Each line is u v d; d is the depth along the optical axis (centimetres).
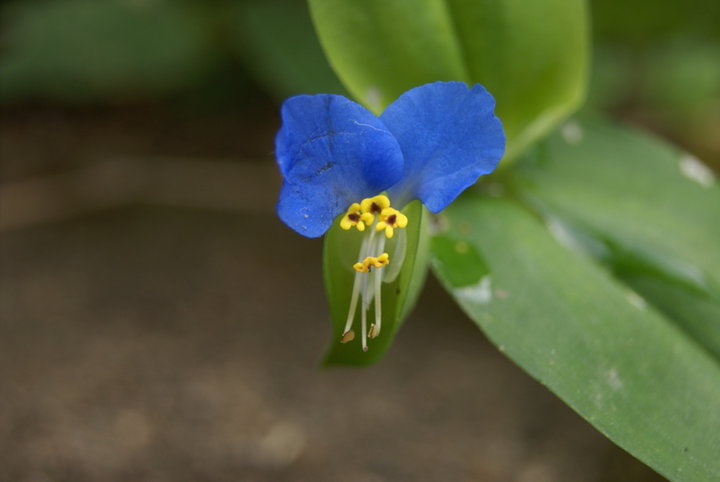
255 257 29
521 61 21
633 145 23
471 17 21
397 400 25
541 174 22
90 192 31
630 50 33
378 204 18
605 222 22
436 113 18
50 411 24
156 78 33
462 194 22
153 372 25
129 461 23
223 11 32
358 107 18
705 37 32
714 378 20
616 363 20
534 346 20
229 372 25
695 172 23
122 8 31
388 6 21
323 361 19
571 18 21
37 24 31
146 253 29
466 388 26
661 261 22
